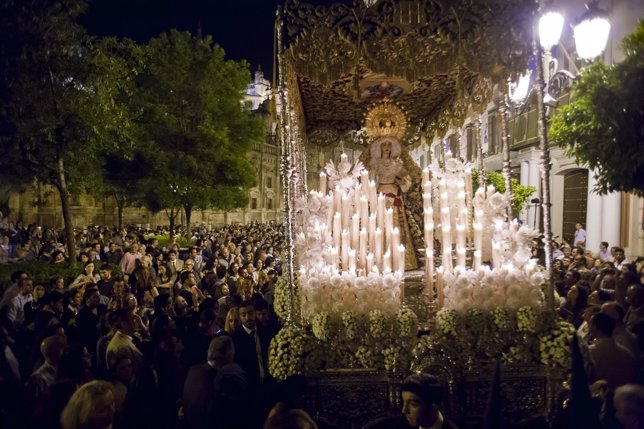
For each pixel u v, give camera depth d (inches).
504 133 241.6
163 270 485.7
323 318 179.6
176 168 1026.1
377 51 198.8
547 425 181.0
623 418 119.0
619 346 189.9
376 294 184.9
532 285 186.7
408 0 197.3
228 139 1107.3
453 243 239.8
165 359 226.5
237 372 179.3
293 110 247.3
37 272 497.0
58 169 580.4
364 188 235.9
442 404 182.2
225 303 329.1
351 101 295.4
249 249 738.8
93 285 327.9
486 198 223.9
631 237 530.9
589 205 601.0
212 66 1073.5
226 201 1115.3
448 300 191.9
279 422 112.9
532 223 727.1
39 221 1360.7
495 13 196.5
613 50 509.4
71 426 133.3
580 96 306.8
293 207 225.5
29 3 510.9
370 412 182.4
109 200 1574.8
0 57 505.4
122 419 179.5
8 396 182.5
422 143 333.4
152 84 1029.8
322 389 182.9
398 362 179.8
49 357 197.9
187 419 185.5
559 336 180.4
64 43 544.4
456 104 286.8
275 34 211.6
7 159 543.8
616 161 281.6
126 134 659.4
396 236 207.6
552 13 228.4
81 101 564.1
